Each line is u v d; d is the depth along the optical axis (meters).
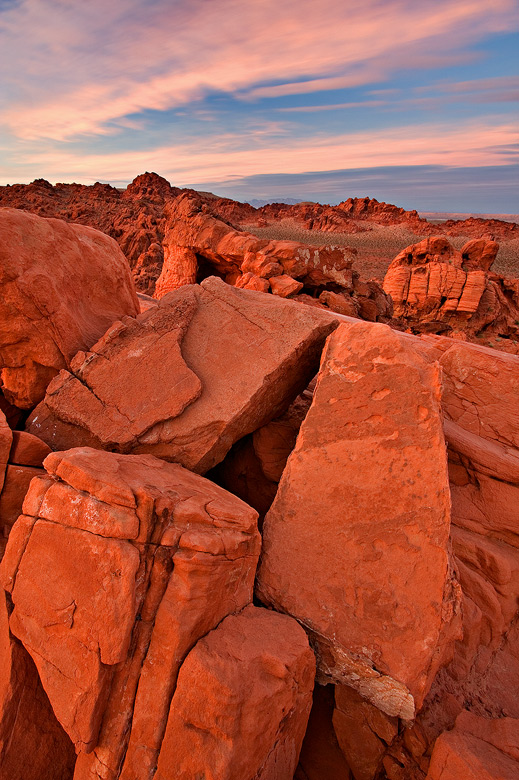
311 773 3.91
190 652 3.04
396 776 3.69
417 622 3.51
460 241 104.38
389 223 123.44
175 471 4.16
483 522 5.22
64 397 4.62
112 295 5.89
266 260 17.95
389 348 4.18
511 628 4.84
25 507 3.46
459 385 5.88
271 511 4.10
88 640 3.05
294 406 6.07
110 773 3.00
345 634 3.62
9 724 3.38
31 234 4.82
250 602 3.70
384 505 3.80
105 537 3.17
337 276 18.97
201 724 2.85
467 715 3.70
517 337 31.48
